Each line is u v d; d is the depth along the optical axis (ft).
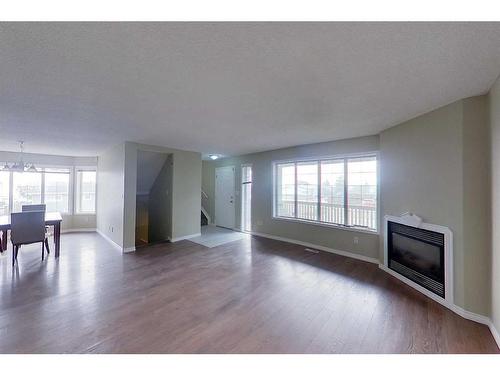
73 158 21.07
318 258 12.94
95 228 21.53
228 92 6.85
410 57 5.00
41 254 13.66
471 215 7.06
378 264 11.89
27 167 16.12
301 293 8.69
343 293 8.71
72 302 7.90
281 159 16.93
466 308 7.08
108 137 13.08
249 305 7.79
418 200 9.03
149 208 20.85
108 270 11.03
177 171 17.25
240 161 20.63
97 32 4.15
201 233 19.62
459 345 5.84
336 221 14.12
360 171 13.01
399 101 7.54
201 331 6.37
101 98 7.26
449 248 7.62
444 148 7.89
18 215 11.73
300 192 16.19
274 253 13.88
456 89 6.62
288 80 6.09
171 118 9.39
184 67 5.43
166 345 5.79
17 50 4.67
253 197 19.20
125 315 7.13
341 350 5.65
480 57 4.98
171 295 8.49
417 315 7.22
